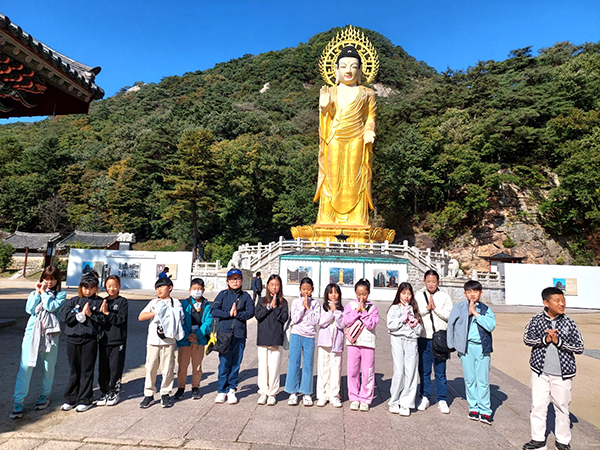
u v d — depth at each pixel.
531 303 25.64
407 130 49.62
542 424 5.03
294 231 33.25
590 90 46.12
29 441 4.88
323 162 32.91
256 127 75.19
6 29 6.13
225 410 6.11
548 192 45.91
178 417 5.78
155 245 54.28
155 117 79.94
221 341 6.32
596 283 25.16
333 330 6.56
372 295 25.34
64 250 40.53
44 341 5.87
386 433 5.41
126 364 8.77
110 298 6.41
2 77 7.60
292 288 25.72
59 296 6.10
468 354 6.08
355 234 31.36
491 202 46.72
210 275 27.52
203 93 113.94
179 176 44.28
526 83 53.09
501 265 29.88
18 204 54.44
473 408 6.05
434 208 51.34
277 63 128.38
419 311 6.64
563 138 44.06
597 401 7.32
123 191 55.34
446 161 45.28
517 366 9.84
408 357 6.25
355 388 6.44
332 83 34.25
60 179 60.84
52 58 7.12
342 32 34.50
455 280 27.27
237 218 53.94
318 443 5.01
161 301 6.28
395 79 115.25
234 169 54.06
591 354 11.42
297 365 6.56
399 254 28.58
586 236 42.56
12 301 18.36
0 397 6.42
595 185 37.88
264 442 4.98
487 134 46.41
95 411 5.98
